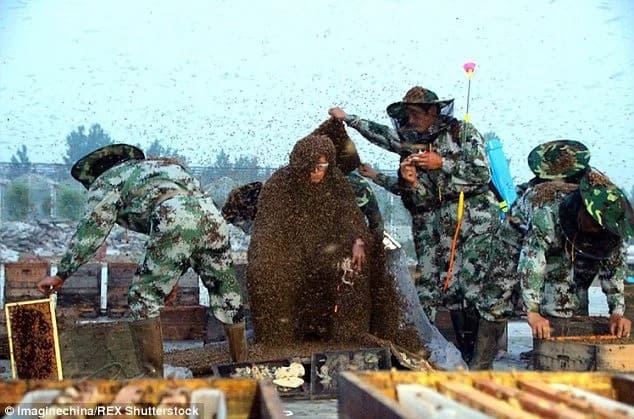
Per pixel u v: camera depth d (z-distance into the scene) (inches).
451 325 356.2
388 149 335.0
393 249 283.4
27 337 210.8
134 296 237.1
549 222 276.4
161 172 248.2
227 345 274.8
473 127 315.6
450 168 308.3
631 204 270.8
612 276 287.7
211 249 247.1
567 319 294.0
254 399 128.3
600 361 244.1
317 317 272.7
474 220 309.6
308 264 269.4
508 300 296.0
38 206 499.2
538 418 104.0
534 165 309.7
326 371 235.5
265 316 264.2
